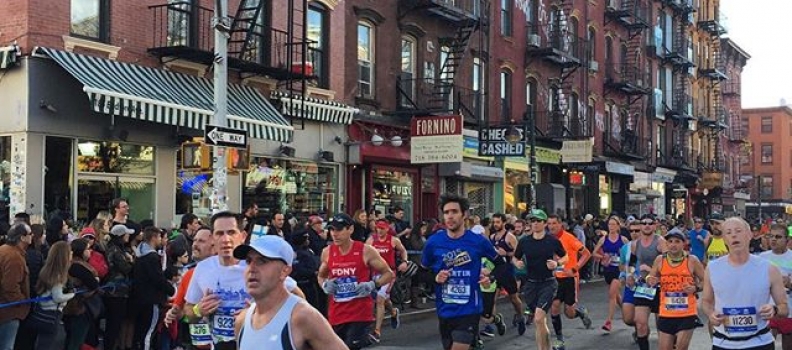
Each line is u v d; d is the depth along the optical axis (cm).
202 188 1661
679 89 4619
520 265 1116
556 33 3192
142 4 1543
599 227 2591
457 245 798
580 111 3434
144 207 1564
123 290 988
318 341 385
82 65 1384
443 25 2534
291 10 1836
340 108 2041
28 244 884
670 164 4350
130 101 1358
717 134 5291
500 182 2803
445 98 2405
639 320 1055
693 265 901
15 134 1356
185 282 645
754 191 8244
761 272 645
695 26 4966
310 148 1981
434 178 2484
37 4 1362
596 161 3369
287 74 1794
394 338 1283
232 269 605
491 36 2800
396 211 1800
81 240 948
